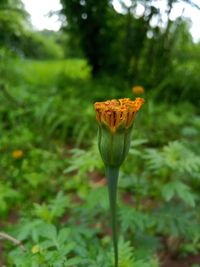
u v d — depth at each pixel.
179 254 0.25
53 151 0.39
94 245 0.17
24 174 0.30
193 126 0.41
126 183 0.19
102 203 0.18
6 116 0.45
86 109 0.47
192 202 0.17
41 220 0.15
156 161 0.18
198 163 0.18
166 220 0.18
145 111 0.40
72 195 0.30
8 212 0.27
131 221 0.17
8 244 0.21
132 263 0.14
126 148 0.10
